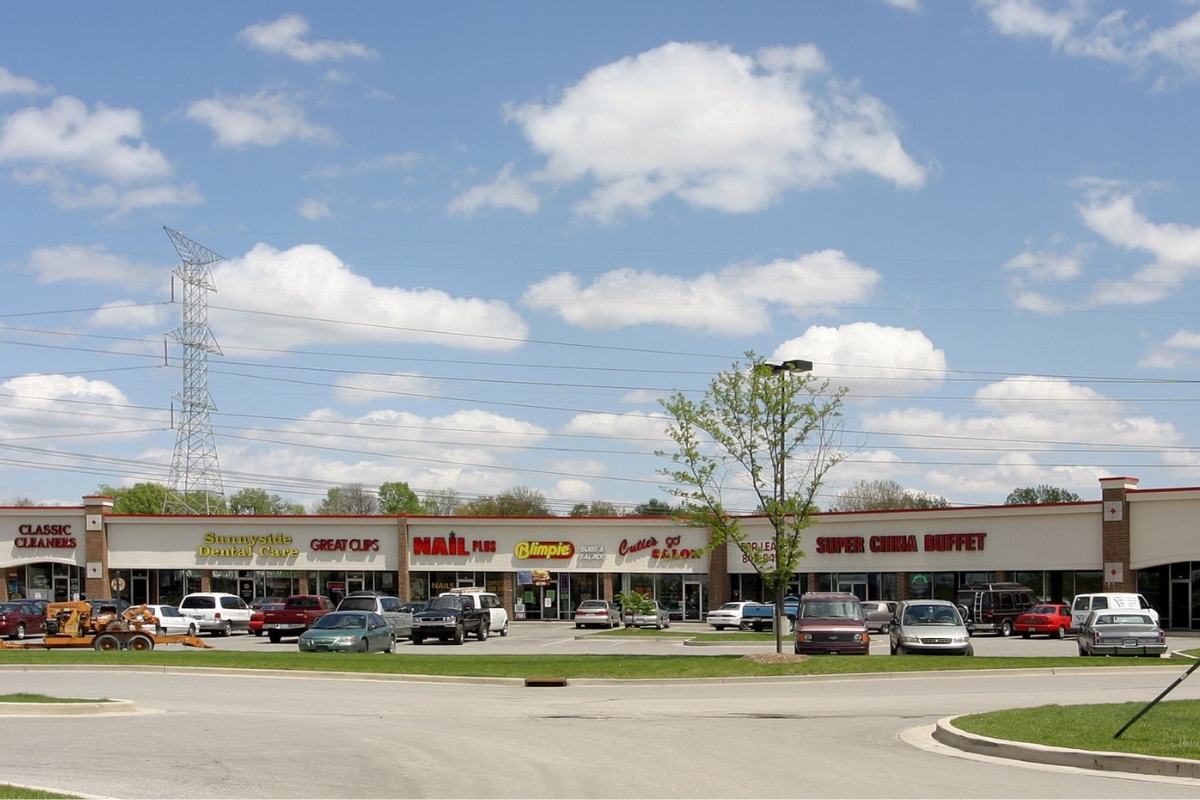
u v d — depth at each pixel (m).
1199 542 48.72
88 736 15.81
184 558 64.31
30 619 45.22
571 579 64.38
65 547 63.62
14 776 12.37
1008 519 54.19
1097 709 17.50
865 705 21.30
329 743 15.37
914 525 56.94
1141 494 50.44
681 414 30.75
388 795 11.54
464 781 12.39
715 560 62.81
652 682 26.78
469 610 46.59
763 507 31.27
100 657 30.11
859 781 12.41
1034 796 11.41
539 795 11.57
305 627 45.62
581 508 121.75
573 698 23.19
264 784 12.09
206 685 25.34
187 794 11.45
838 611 33.75
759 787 12.04
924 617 33.38
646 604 57.12
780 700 22.53
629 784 12.24
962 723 16.23
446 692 24.52
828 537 59.38
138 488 114.50
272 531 64.75
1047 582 53.31
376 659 30.53
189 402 82.50
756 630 55.50
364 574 64.94
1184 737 14.16
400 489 129.12
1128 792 11.60
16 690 23.34
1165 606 50.25
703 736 16.45
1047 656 33.69
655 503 112.69
